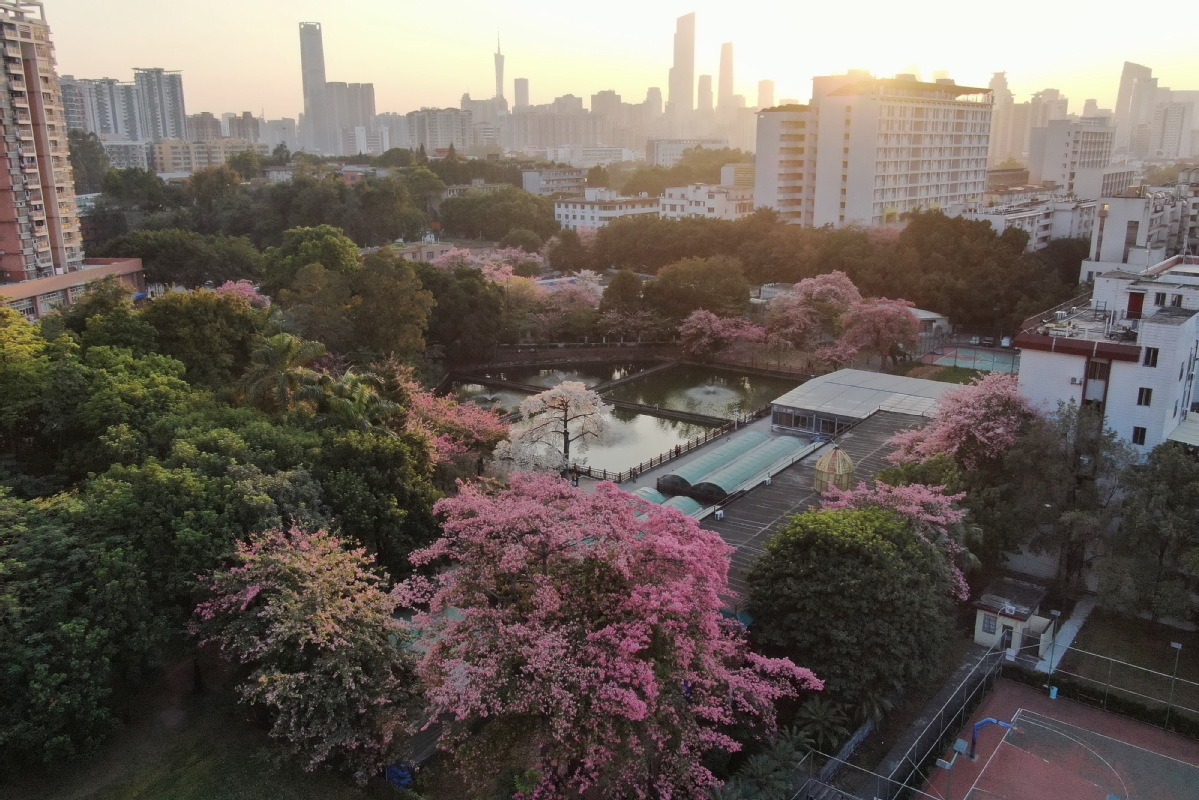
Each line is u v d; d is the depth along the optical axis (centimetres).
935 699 3956
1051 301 10019
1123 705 3912
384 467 4741
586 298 11112
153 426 4631
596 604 3075
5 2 9706
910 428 6519
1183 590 4028
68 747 3139
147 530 3619
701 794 2970
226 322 6469
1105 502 4600
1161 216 10569
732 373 10244
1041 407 4994
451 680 3027
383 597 3488
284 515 3991
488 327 10219
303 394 5359
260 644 3200
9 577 3259
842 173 15162
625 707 2781
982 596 4491
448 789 3325
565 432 6800
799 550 3856
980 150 17612
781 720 3619
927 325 10419
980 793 3428
